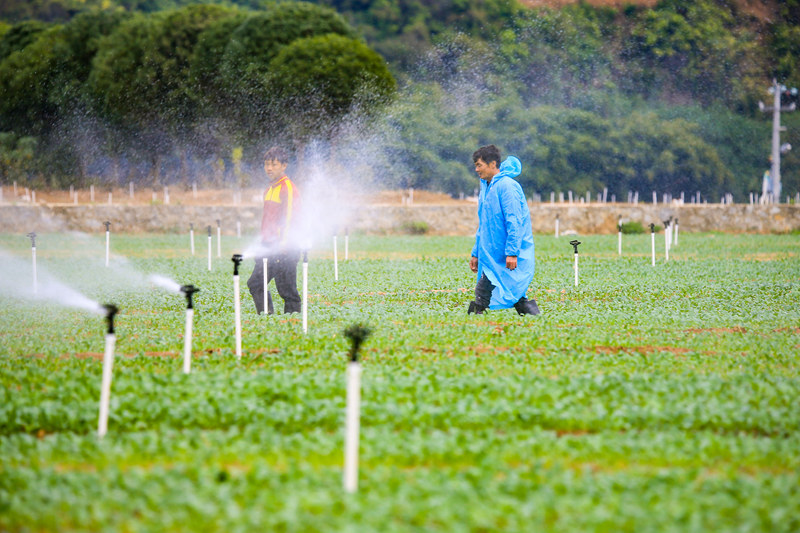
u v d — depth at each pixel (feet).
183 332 122.21
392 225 423.64
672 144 622.95
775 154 499.51
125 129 551.18
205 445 70.44
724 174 630.74
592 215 434.30
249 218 422.00
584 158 614.34
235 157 543.39
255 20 532.32
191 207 420.77
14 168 547.08
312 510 57.11
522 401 82.53
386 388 85.71
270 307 143.43
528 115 627.05
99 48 553.64
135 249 315.58
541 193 609.42
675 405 81.46
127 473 64.75
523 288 140.77
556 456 68.80
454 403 82.53
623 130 627.87
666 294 172.76
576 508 57.52
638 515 56.24
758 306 155.74
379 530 53.88
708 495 60.85
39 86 553.23
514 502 57.88
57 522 55.88
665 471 65.26
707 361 103.24
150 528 54.70
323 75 506.07
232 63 522.88
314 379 88.74
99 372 94.84
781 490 61.57
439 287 185.78
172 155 567.59
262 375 90.22
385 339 114.11
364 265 242.78
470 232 425.28
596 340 114.93
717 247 332.60
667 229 253.44
